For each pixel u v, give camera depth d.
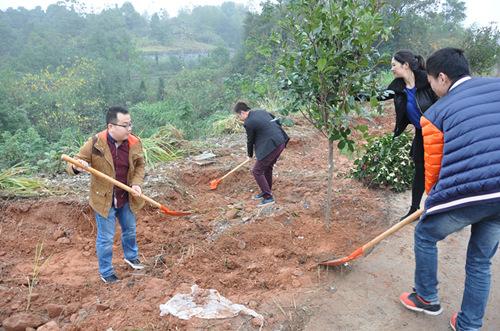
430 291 3.25
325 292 3.65
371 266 4.02
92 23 93.94
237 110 5.41
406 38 24.47
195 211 5.46
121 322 3.23
